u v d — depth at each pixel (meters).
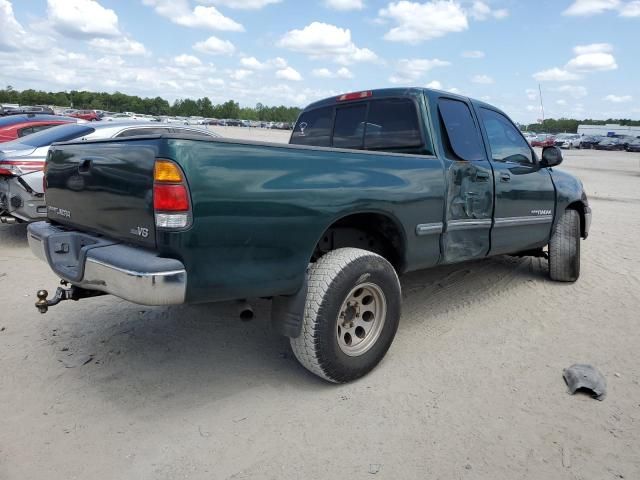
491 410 3.07
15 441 2.72
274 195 2.79
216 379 3.39
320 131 4.81
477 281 5.56
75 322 4.29
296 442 2.74
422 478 2.48
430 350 3.85
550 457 2.65
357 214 3.48
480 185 4.21
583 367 3.52
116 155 2.80
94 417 2.95
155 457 2.62
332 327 3.07
